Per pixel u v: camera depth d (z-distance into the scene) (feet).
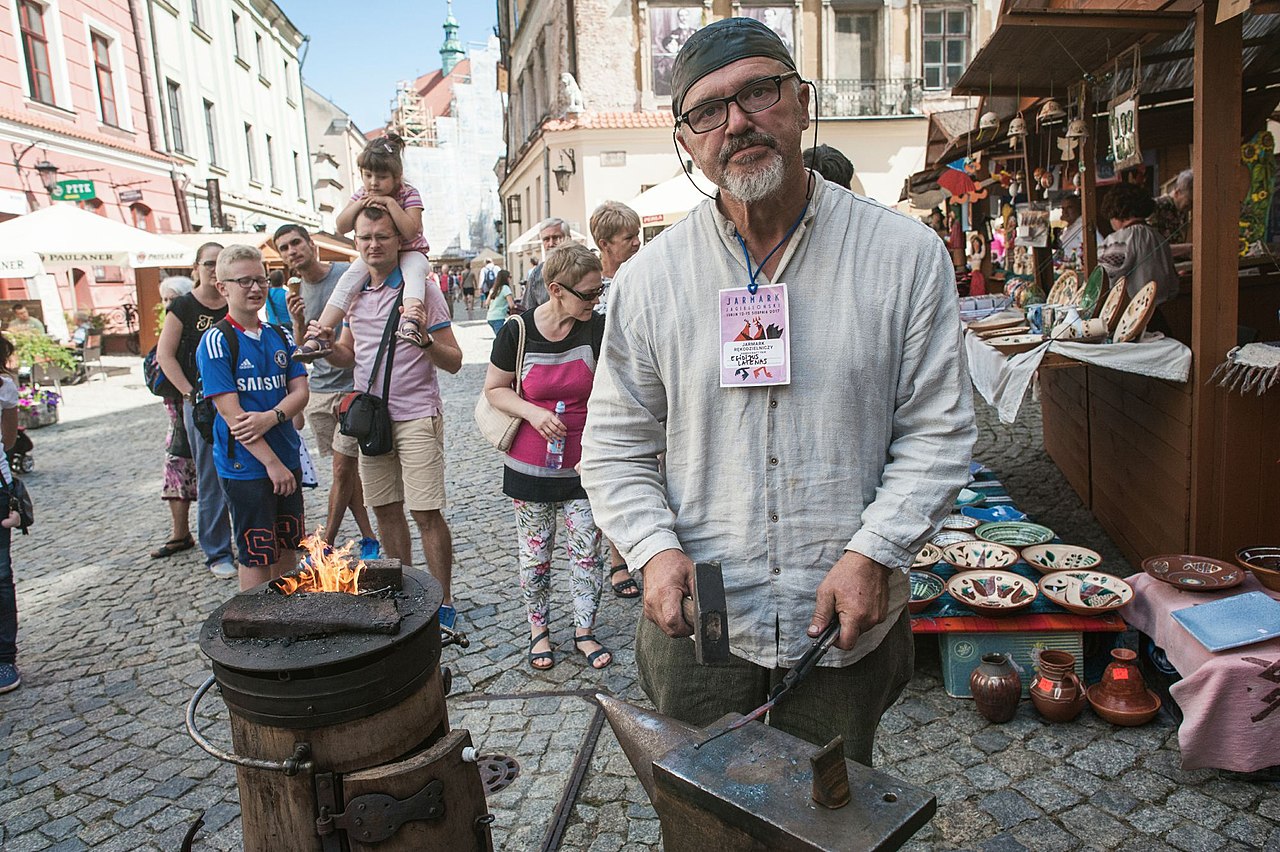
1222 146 10.81
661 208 29.86
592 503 5.59
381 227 11.51
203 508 16.11
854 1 60.03
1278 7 9.80
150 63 65.82
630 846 8.05
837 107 60.85
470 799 6.22
